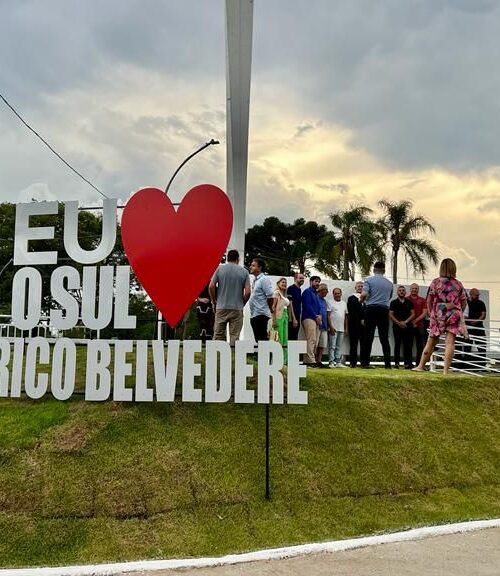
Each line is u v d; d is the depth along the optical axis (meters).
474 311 13.49
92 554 5.53
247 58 10.55
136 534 5.85
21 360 7.88
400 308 12.14
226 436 7.40
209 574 4.93
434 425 8.55
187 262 7.66
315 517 6.34
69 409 7.68
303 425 7.87
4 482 6.44
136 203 7.76
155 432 7.28
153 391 7.67
